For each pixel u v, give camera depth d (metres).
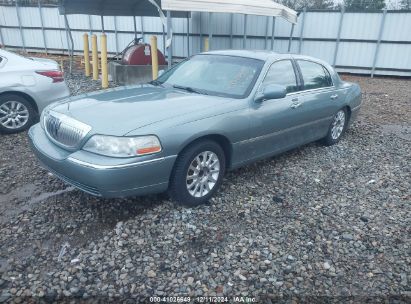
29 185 4.25
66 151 3.43
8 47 20.09
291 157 5.47
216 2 8.99
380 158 5.60
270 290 2.73
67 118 3.54
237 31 15.95
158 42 16.56
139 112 3.55
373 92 11.62
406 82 13.91
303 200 4.12
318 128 5.48
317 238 3.39
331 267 3.00
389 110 9.16
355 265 3.03
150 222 3.51
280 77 4.66
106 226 3.45
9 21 19.44
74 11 11.66
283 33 15.51
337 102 5.70
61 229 3.38
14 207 3.75
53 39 18.81
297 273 2.91
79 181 3.26
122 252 3.08
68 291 2.65
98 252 3.08
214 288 2.72
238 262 3.01
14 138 5.97
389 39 14.30
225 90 4.32
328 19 14.80
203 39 16.33
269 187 4.41
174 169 3.54
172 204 3.84
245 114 4.04
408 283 2.84
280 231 3.48
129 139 3.16
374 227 3.61
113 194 3.19
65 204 3.81
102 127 3.26
